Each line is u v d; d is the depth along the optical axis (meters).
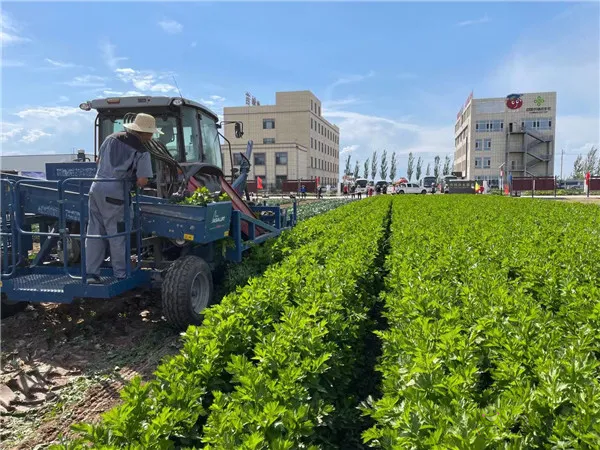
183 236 6.13
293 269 6.35
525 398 2.73
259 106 79.75
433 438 2.38
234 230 7.55
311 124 82.19
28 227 6.60
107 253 6.88
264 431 2.67
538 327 3.96
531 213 14.84
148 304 7.21
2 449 3.65
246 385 3.05
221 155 9.51
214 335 3.91
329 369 3.77
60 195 5.60
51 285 5.77
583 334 3.80
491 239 8.48
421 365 3.16
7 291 5.71
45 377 4.85
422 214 14.73
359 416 3.66
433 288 5.03
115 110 7.95
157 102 7.61
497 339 3.62
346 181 60.06
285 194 59.84
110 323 6.41
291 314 4.32
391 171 124.69
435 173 126.00
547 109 72.12
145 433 2.59
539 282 5.68
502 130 73.62
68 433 3.86
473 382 3.14
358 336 4.81
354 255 6.88
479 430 2.41
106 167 5.68
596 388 2.76
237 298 4.83
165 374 3.26
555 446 2.42
